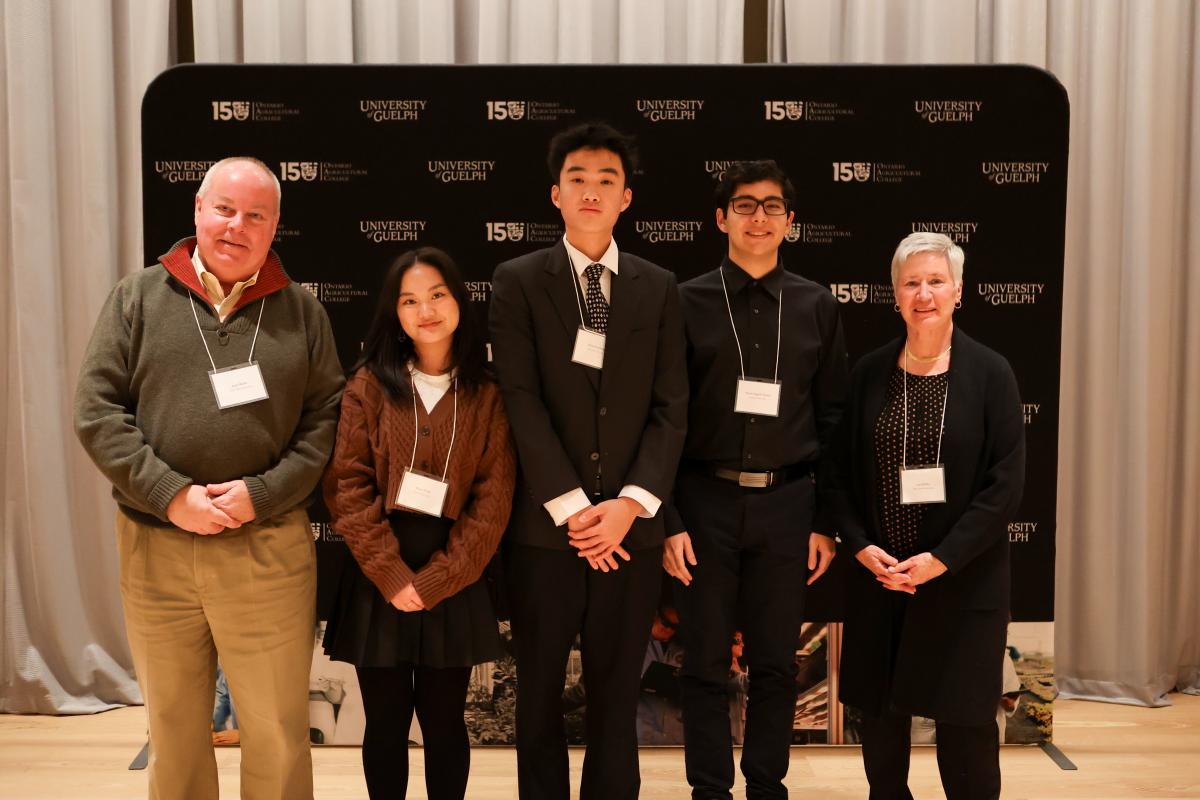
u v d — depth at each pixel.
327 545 3.29
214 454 2.19
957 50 3.57
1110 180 3.60
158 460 2.16
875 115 3.19
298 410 2.32
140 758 3.20
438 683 2.39
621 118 3.18
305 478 2.27
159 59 3.53
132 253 3.64
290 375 2.29
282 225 3.19
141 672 2.30
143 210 3.16
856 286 3.23
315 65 3.15
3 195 3.54
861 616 2.49
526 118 3.17
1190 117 3.69
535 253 2.45
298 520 2.34
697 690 2.66
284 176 3.17
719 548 2.59
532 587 2.38
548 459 2.30
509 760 3.26
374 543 2.26
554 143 2.42
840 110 3.18
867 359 2.54
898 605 2.45
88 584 3.66
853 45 3.62
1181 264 3.74
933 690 2.35
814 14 3.60
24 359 3.50
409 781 3.09
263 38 3.55
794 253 3.22
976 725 2.34
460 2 3.66
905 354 2.47
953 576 2.36
